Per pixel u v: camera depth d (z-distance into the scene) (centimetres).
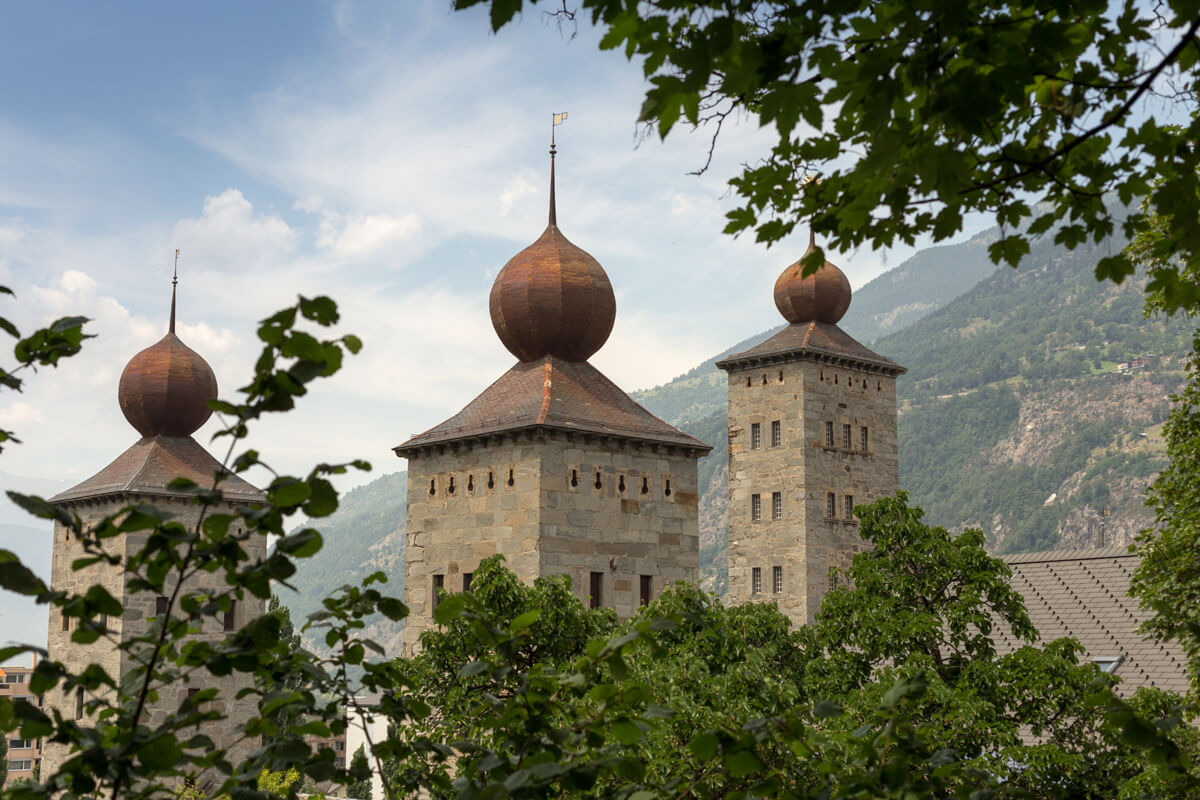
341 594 725
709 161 766
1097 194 740
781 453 8244
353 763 705
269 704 687
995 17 644
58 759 6388
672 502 5047
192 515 6550
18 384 713
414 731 2647
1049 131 738
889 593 2972
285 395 603
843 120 717
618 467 4894
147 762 589
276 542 624
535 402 4822
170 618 613
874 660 2934
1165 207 727
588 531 4759
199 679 6078
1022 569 5550
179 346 7075
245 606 6631
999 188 752
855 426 8525
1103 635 4891
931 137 622
